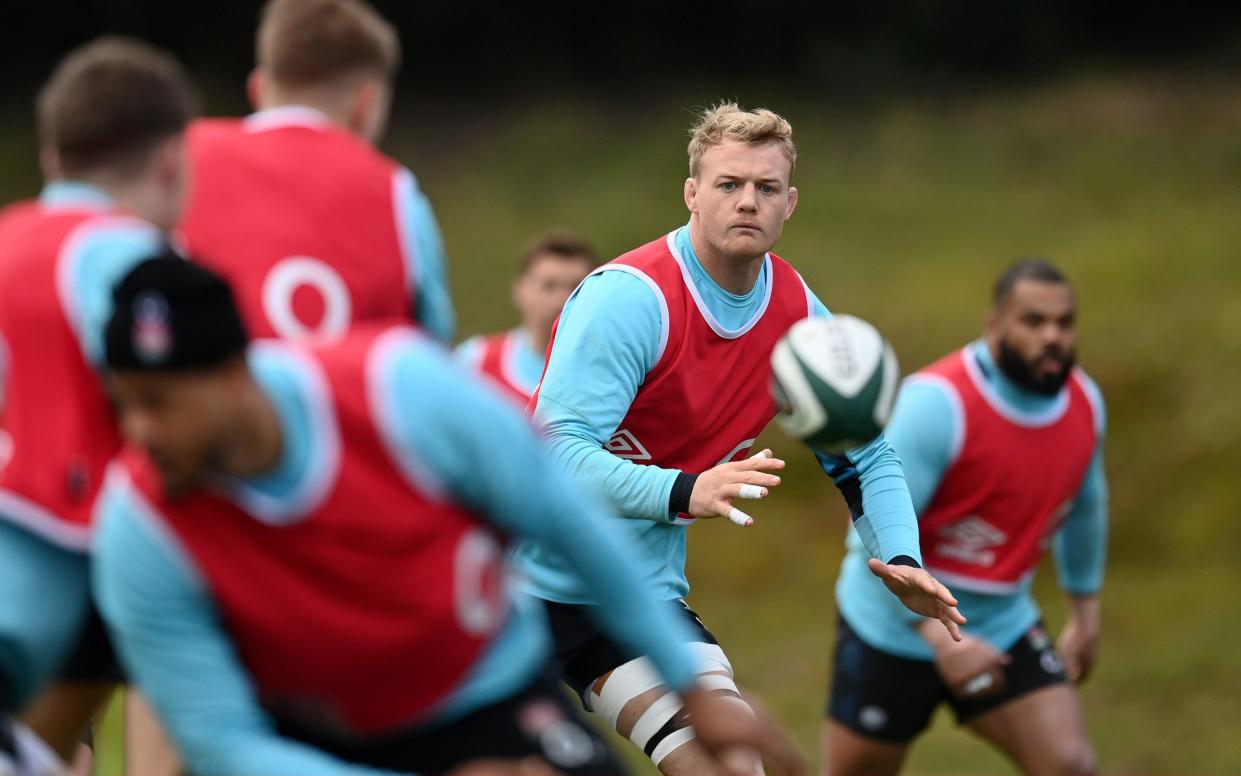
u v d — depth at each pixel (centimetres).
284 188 1171
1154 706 3294
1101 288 5209
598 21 7838
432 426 841
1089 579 2081
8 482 1020
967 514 1908
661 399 1435
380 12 7762
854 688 1955
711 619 4019
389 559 846
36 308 1019
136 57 1070
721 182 1402
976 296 5259
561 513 890
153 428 775
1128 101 6900
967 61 7519
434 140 7262
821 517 4434
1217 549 4053
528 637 991
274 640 850
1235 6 7631
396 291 1198
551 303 2547
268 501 813
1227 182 6069
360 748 955
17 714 1059
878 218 6084
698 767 1374
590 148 6962
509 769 900
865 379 1103
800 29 7719
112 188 1062
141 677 836
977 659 1753
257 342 1131
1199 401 4525
